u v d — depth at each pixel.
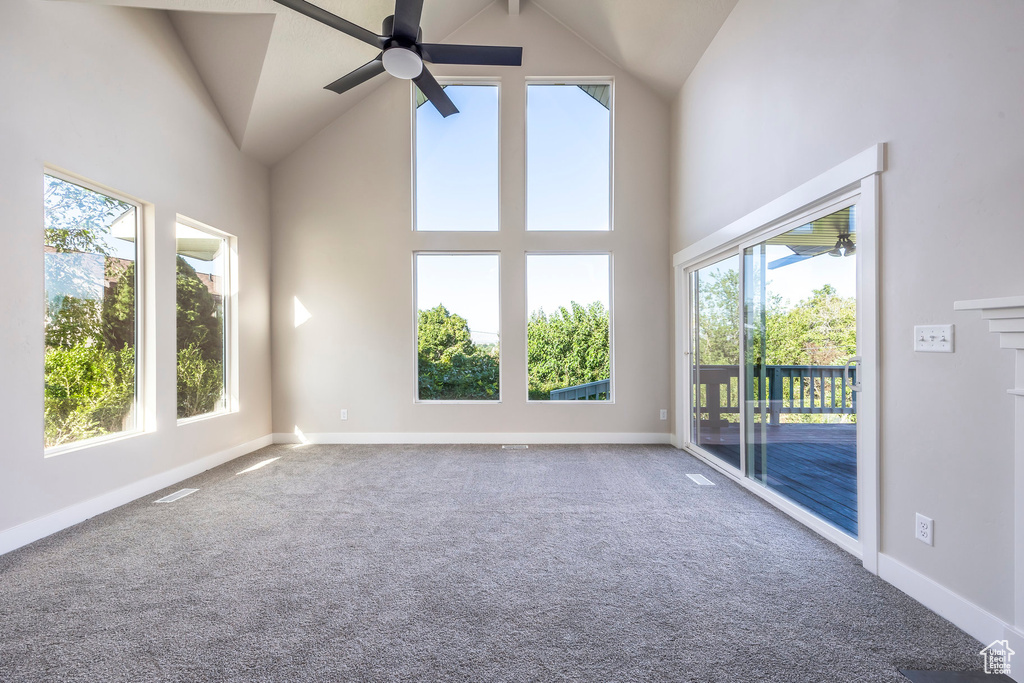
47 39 2.54
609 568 2.12
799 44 2.56
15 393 2.37
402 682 1.39
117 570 2.11
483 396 4.86
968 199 1.60
